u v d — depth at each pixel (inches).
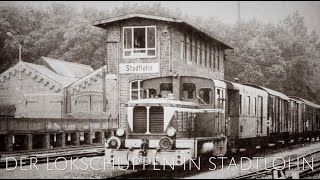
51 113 1817.2
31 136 1181.7
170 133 654.5
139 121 682.2
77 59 2650.1
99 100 1734.7
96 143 1512.1
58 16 3164.4
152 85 802.8
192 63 1334.9
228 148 896.3
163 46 1205.1
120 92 1238.3
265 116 1163.3
